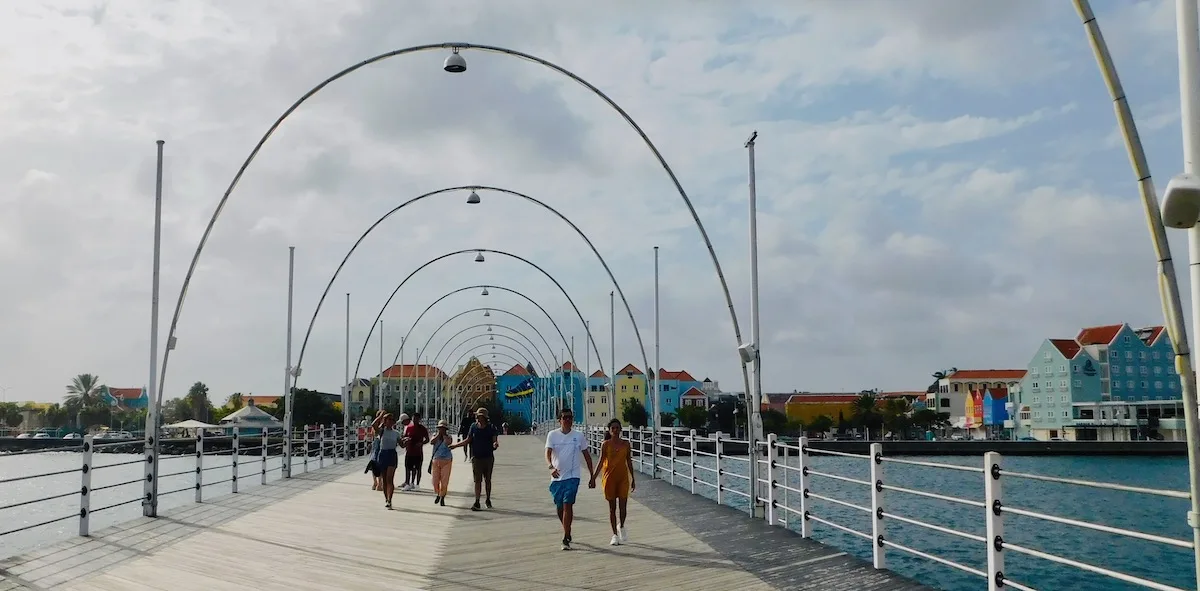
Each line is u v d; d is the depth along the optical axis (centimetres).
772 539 1415
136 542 1439
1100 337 11462
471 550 1362
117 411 16238
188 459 7419
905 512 3978
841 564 1188
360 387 14762
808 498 1405
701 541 1411
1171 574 2642
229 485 3884
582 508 1934
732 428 14088
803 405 14812
